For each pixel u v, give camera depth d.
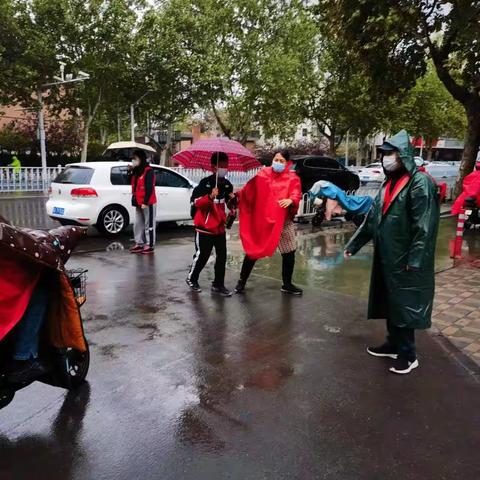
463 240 10.66
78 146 33.06
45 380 3.47
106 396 3.68
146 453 3.02
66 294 3.22
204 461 2.95
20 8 21.84
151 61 25.30
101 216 10.09
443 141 63.12
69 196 10.01
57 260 3.12
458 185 14.70
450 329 5.18
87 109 27.52
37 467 2.87
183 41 26.03
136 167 8.45
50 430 3.23
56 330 3.36
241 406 3.59
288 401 3.67
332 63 24.03
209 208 6.04
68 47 23.38
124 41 23.59
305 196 12.89
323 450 3.08
